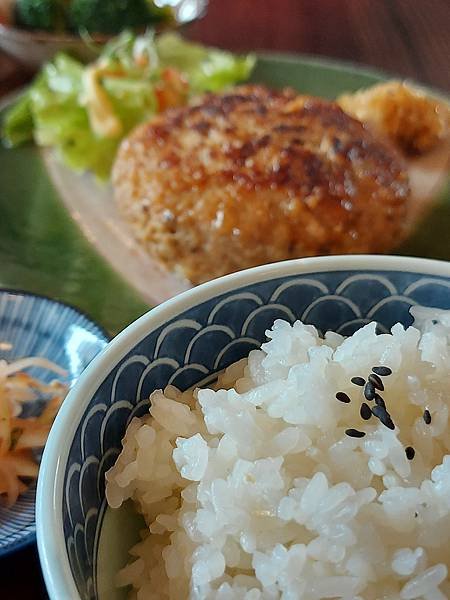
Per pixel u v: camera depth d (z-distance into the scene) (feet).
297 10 1.09
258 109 0.68
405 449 0.32
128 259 0.68
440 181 0.76
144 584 0.32
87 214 0.73
